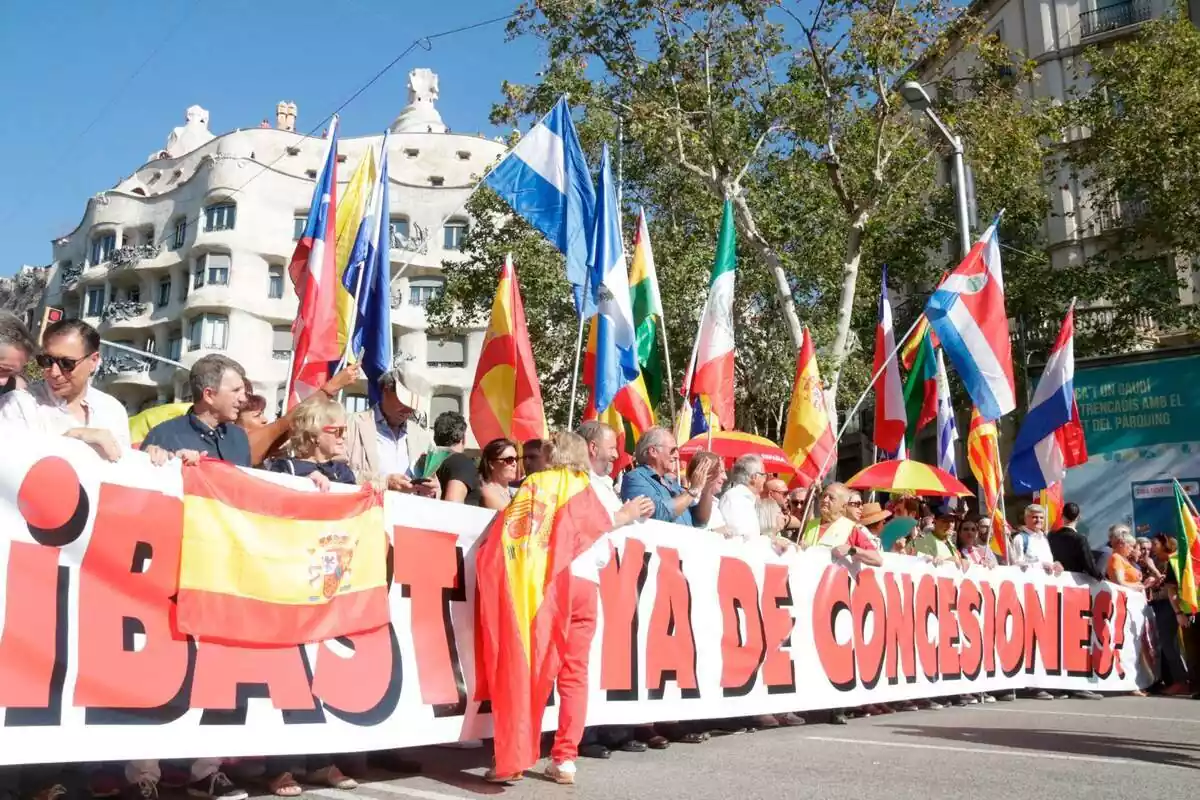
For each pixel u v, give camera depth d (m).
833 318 22.78
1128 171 22.52
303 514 4.77
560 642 5.13
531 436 8.17
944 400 12.56
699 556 6.80
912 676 8.62
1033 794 4.94
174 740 4.18
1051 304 24.20
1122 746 6.64
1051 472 11.34
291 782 4.63
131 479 4.23
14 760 3.75
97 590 4.07
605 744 6.24
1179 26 22.61
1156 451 16.80
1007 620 9.99
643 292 10.27
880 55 17.58
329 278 7.36
